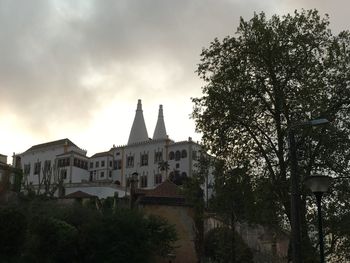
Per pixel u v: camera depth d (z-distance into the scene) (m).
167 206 59.53
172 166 128.25
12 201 67.25
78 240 44.72
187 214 59.09
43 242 44.59
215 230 55.75
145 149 136.38
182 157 127.31
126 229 45.25
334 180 29.36
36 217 46.53
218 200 36.91
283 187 29.92
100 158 143.88
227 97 32.56
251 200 31.80
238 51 33.09
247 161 32.16
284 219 31.03
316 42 32.41
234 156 32.81
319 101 30.66
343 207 29.39
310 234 29.34
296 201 19.03
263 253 62.66
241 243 52.88
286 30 32.53
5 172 82.25
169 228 50.56
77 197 84.44
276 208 30.62
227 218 48.28
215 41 33.88
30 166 149.50
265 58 32.16
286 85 31.92
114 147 144.12
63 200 84.81
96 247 44.31
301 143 29.11
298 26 32.66
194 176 36.50
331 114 30.83
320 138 29.78
